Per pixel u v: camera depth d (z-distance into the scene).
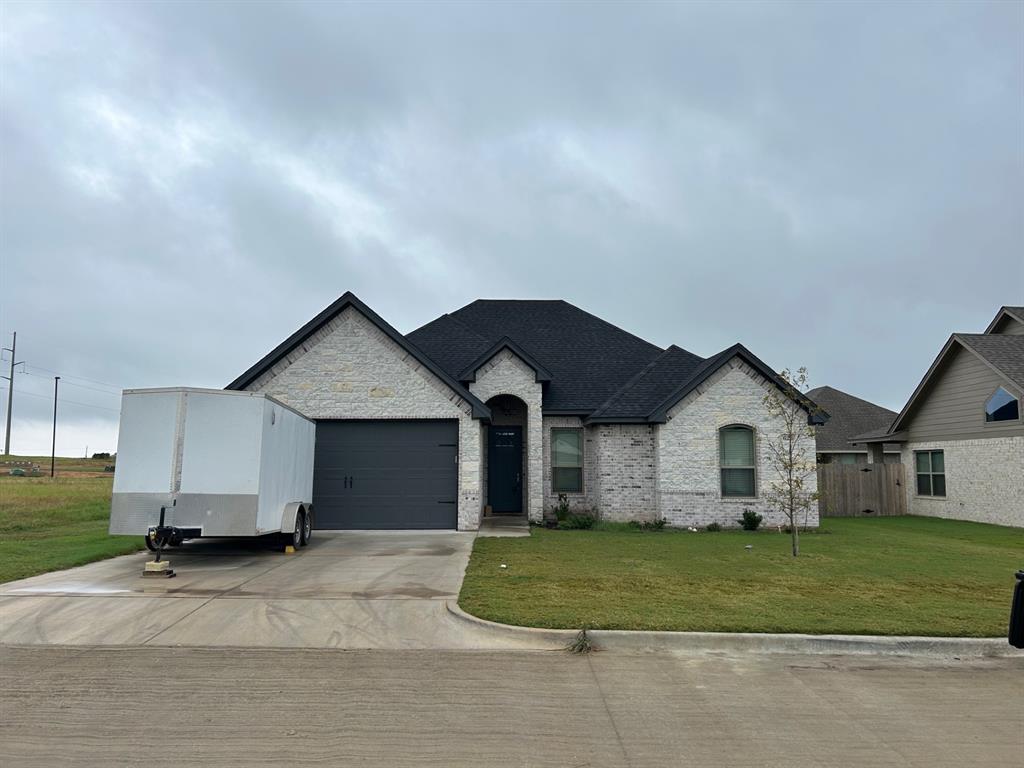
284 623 7.88
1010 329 26.78
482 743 4.81
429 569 11.09
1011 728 5.22
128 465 11.42
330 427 16.75
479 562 11.63
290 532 12.72
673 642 7.23
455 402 16.69
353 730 5.00
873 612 8.31
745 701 5.72
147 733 4.90
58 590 9.40
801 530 17.70
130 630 7.57
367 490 16.58
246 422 11.66
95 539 14.36
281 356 16.72
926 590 9.73
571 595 9.05
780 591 9.50
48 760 4.44
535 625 7.54
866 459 31.30
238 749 4.64
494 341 21.41
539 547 13.62
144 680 6.04
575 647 7.06
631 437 18.72
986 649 7.22
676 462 17.97
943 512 23.50
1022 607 6.05
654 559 12.13
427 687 5.95
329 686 5.93
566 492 19.47
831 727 5.20
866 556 12.94
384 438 16.75
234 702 5.53
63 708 5.36
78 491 33.16
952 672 6.60
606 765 4.50
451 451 16.72
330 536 15.47
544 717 5.31
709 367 18.06
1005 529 19.42
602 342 22.06
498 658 6.79
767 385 18.11
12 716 5.20
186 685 5.91
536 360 20.39
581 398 19.66
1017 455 20.34
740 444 18.16
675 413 18.09
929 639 7.25
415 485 16.62
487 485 20.12
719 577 10.45
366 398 16.67
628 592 9.28
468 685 6.01
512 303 24.08
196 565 11.52
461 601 8.63
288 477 13.27
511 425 20.39
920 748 4.82
